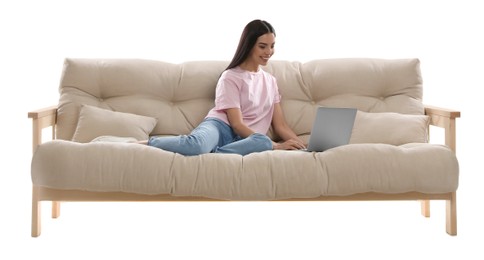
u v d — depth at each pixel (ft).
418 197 11.05
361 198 10.92
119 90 13.56
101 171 10.59
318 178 10.60
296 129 13.50
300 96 13.76
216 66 13.97
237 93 13.02
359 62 13.99
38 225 11.21
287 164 10.69
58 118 13.07
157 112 13.46
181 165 10.69
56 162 10.62
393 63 13.94
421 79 13.79
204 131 11.85
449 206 11.24
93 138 12.57
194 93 13.70
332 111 10.95
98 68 13.65
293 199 10.80
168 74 13.85
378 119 12.83
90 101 13.34
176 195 10.66
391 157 10.77
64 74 13.50
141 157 10.68
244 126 12.71
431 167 10.77
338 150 10.89
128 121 12.89
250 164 10.71
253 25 13.06
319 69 13.94
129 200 10.84
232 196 10.60
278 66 14.06
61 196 10.96
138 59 14.03
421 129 12.48
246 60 13.33
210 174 10.59
